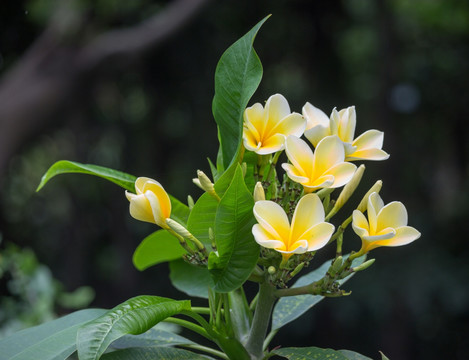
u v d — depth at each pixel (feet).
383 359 4.42
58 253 40.93
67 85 29.19
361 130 39.68
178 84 38.83
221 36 37.78
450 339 32.40
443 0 38.34
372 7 39.65
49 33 29.94
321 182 4.28
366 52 41.73
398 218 4.31
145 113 41.14
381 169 35.78
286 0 37.88
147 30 30.78
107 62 29.89
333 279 4.36
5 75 32.14
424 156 41.32
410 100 40.50
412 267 32.19
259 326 4.90
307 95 39.78
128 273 39.70
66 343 4.16
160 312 4.08
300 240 4.02
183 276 6.59
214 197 4.42
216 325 4.79
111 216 41.27
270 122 4.56
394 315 31.60
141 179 4.52
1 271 9.02
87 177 40.55
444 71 39.29
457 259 32.71
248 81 4.42
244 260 4.41
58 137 39.68
